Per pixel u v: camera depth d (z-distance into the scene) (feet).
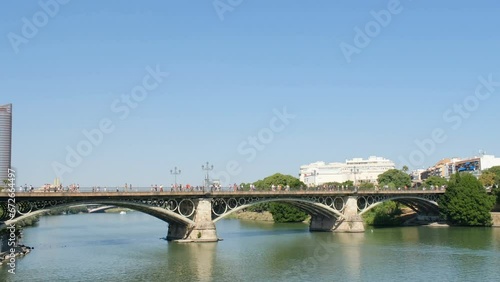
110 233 449.48
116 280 224.94
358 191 431.43
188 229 352.08
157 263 266.57
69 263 266.98
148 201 328.29
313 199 412.77
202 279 226.38
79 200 294.46
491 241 349.82
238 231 454.81
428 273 235.81
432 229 446.19
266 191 374.02
